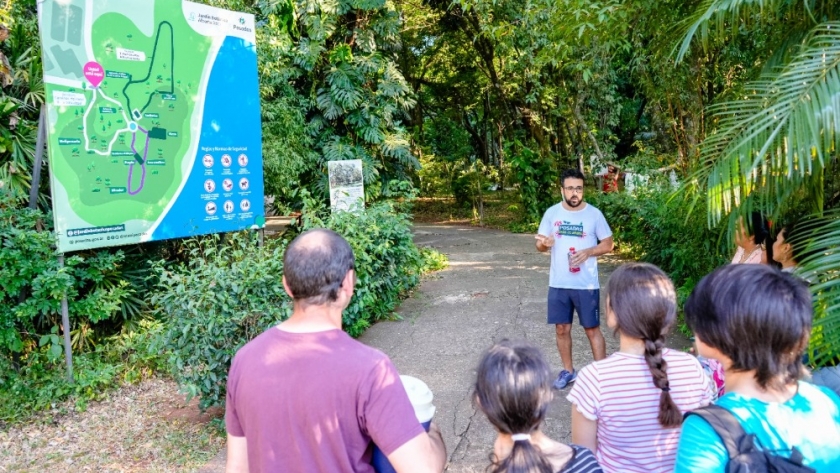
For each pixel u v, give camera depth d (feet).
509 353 5.59
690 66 23.29
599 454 6.79
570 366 15.46
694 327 5.22
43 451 13.96
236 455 6.06
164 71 18.76
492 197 71.56
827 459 4.66
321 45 32.27
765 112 9.63
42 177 18.98
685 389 6.56
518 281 28.89
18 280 15.79
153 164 18.62
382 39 35.94
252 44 21.43
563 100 46.06
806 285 5.09
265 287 14.38
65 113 16.49
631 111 57.98
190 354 14.11
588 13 18.83
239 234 21.47
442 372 17.30
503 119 66.13
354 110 33.53
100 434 14.80
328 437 5.41
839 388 6.34
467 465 12.07
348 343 5.74
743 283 4.85
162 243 22.03
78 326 19.04
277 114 29.37
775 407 4.74
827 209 11.50
